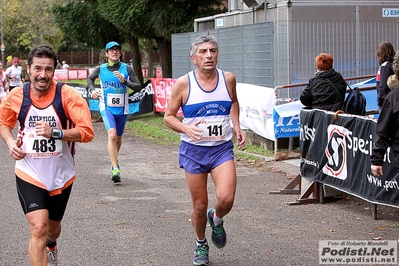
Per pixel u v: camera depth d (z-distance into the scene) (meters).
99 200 9.85
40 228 5.39
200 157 6.30
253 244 7.30
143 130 19.56
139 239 7.59
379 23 15.86
